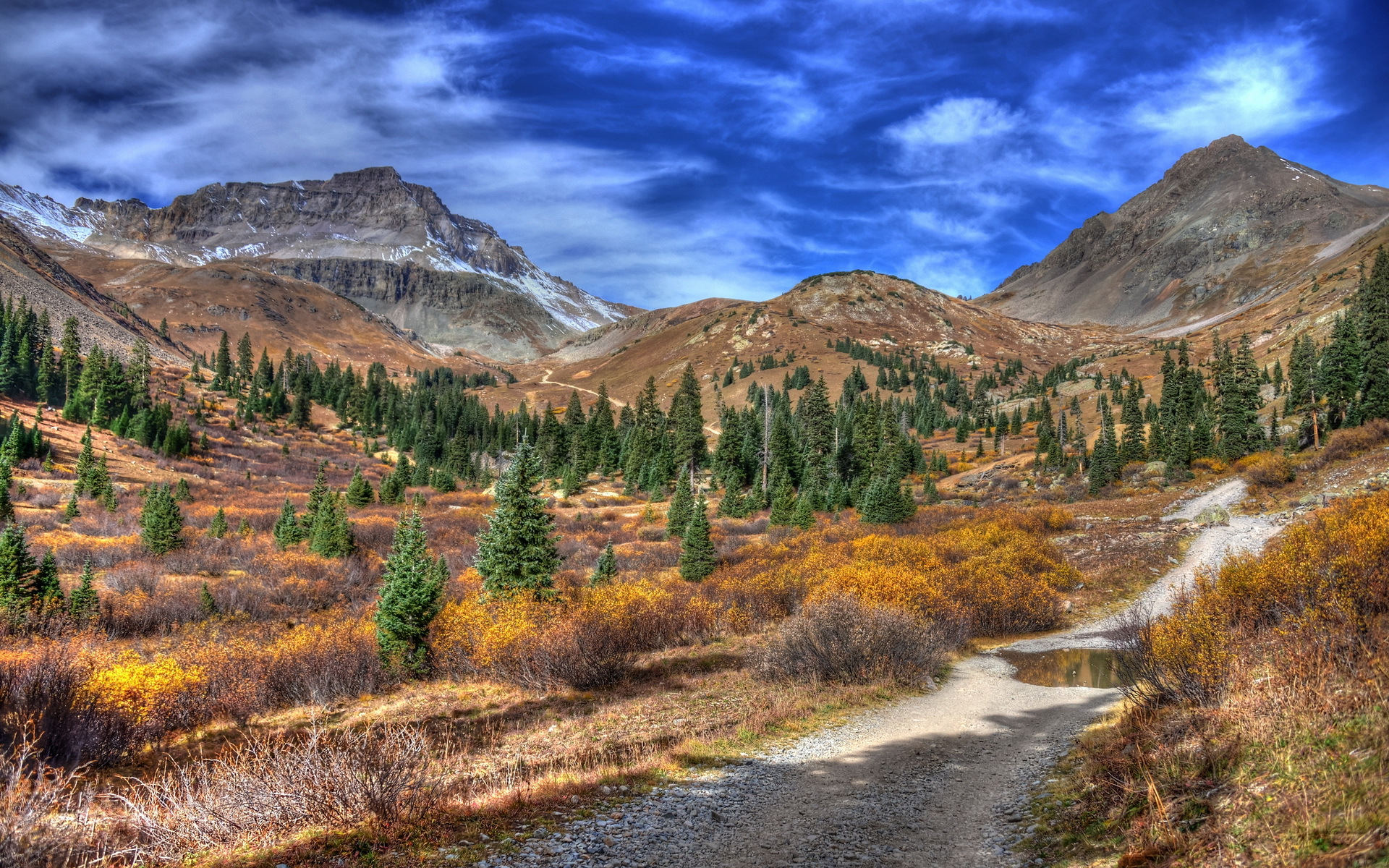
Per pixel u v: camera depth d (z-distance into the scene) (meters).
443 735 12.47
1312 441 65.62
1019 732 12.40
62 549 37.16
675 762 10.33
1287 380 108.38
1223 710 7.97
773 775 9.82
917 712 13.98
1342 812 4.61
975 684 17.09
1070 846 6.46
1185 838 5.41
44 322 127.94
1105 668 19.28
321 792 7.36
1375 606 9.54
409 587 18.17
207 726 13.76
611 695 15.73
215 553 39.84
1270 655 8.95
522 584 22.31
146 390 116.25
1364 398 56.22
